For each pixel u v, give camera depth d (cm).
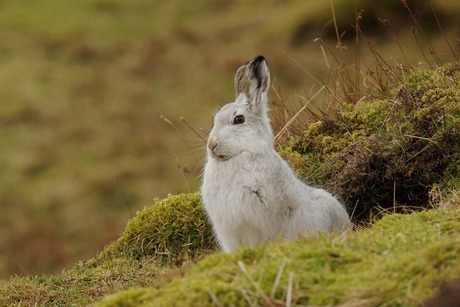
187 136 2738
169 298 689
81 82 3153
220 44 3425
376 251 740
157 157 2634
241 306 666
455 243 697
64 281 1055
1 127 2848
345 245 752
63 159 2692
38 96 3036
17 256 2216
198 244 1155
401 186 1121
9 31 3531
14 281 1065
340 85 1444
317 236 872
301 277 685
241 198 950
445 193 1052
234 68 3178
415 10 3114
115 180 2522
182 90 3086
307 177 1181
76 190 2517
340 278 686
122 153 2700
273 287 675
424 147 1119
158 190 2431
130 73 3241
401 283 669
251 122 988
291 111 1415
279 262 709
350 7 3195
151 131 2811
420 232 793
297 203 975
